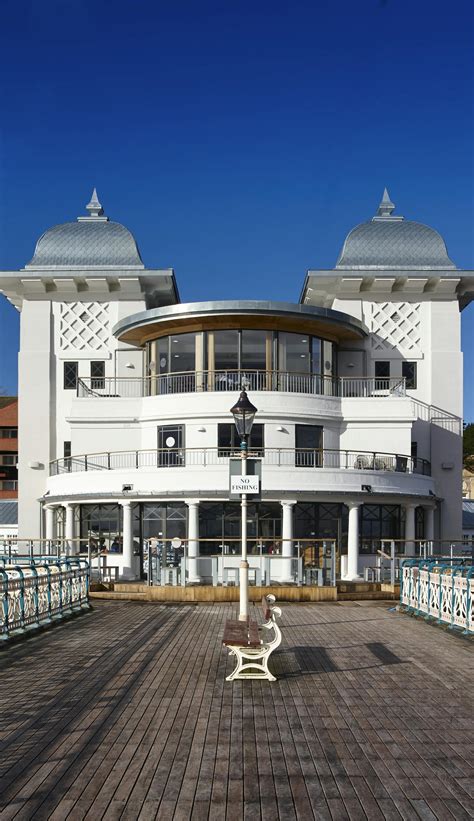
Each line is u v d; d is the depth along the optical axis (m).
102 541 29.19
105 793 6.54
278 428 28.92
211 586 22.62
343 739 8.13
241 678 10.97
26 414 34.53
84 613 19.16
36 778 6.87
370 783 6.83
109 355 34.78
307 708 9.41
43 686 10.51
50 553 30.39
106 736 8.15
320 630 16.16
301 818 6.07
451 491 34.34
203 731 8.37
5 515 40.75
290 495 26.80
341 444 30.47
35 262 35.84
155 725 8.59
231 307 29.41
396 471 29.59
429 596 17.73
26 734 8.21
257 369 30.33
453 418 34.75
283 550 26.09
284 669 11.80
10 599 14.50
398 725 8.69
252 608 20.30
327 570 23.19
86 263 35.75
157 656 12.76
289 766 7.26
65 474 29.75
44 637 14.94
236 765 7.27
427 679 11.12
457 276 34.34
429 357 35.03
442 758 7.54
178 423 29.52
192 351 30.70
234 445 28.89
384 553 26.31
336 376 32.44
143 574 27.95
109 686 10.51
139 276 34.09
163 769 7.13
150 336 32.09
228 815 6.11
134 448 30.56
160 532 28.08
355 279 34.19
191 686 10.54
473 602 15.05
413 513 29.39
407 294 35.31
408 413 30.45
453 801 6.43
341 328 31.56
